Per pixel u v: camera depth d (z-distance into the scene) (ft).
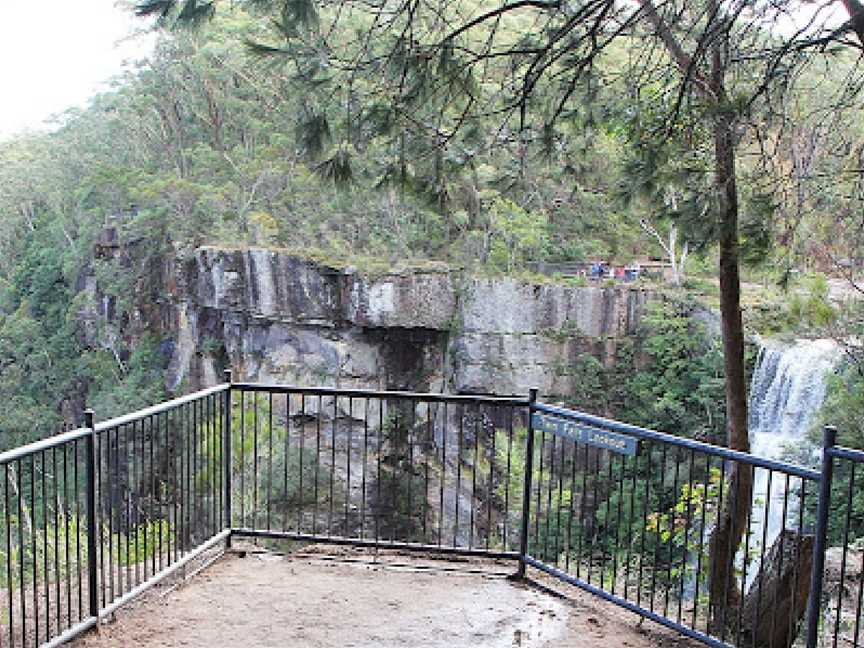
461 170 16.06
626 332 94.68
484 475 74.08
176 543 17.19
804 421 58.49
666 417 89.71
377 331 103.50
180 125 157.99
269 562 18.72
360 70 13.82
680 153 15.57
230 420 19.29
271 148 134.10
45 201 194.08
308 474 78.79
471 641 14.83
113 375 147.74
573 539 41.45
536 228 102.22
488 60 15.01
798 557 16.78
